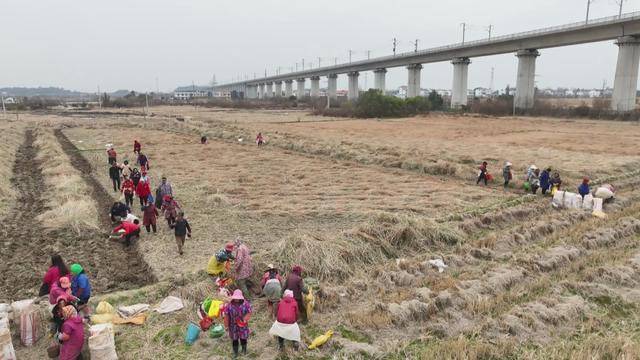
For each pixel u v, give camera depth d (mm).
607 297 10922
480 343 8680
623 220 16203
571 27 66500
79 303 9734
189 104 135500
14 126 51281
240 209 18328
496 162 29578
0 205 18578
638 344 8742
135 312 10047
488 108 83812
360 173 26422
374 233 14039
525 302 10531
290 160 31109
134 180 20047
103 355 8242
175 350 8781
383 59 112750
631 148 36719
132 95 183375
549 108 78688
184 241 14078
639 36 62406
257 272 11820
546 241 14633
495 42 80375
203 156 32469
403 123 64438
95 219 17062
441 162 27156
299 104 131625
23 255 13711
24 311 9016
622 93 66062
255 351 8750
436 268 12562
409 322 9719
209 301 9867
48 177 24422
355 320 9727
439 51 94312
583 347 8672
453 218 16625
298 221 16938
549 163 28906
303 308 9898
